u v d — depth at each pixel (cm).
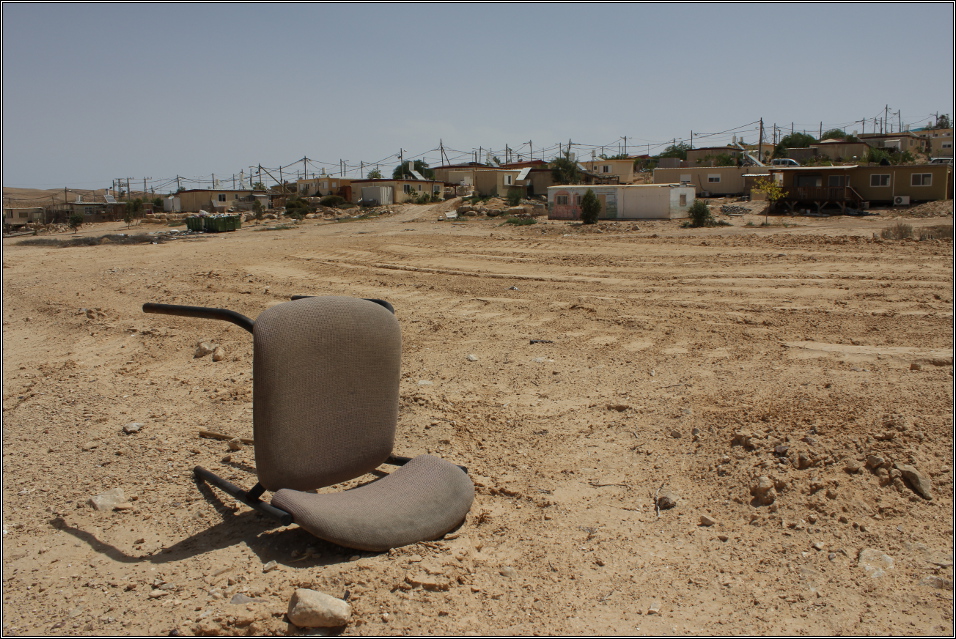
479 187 6344
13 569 343
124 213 6812
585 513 403
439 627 291
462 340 895
